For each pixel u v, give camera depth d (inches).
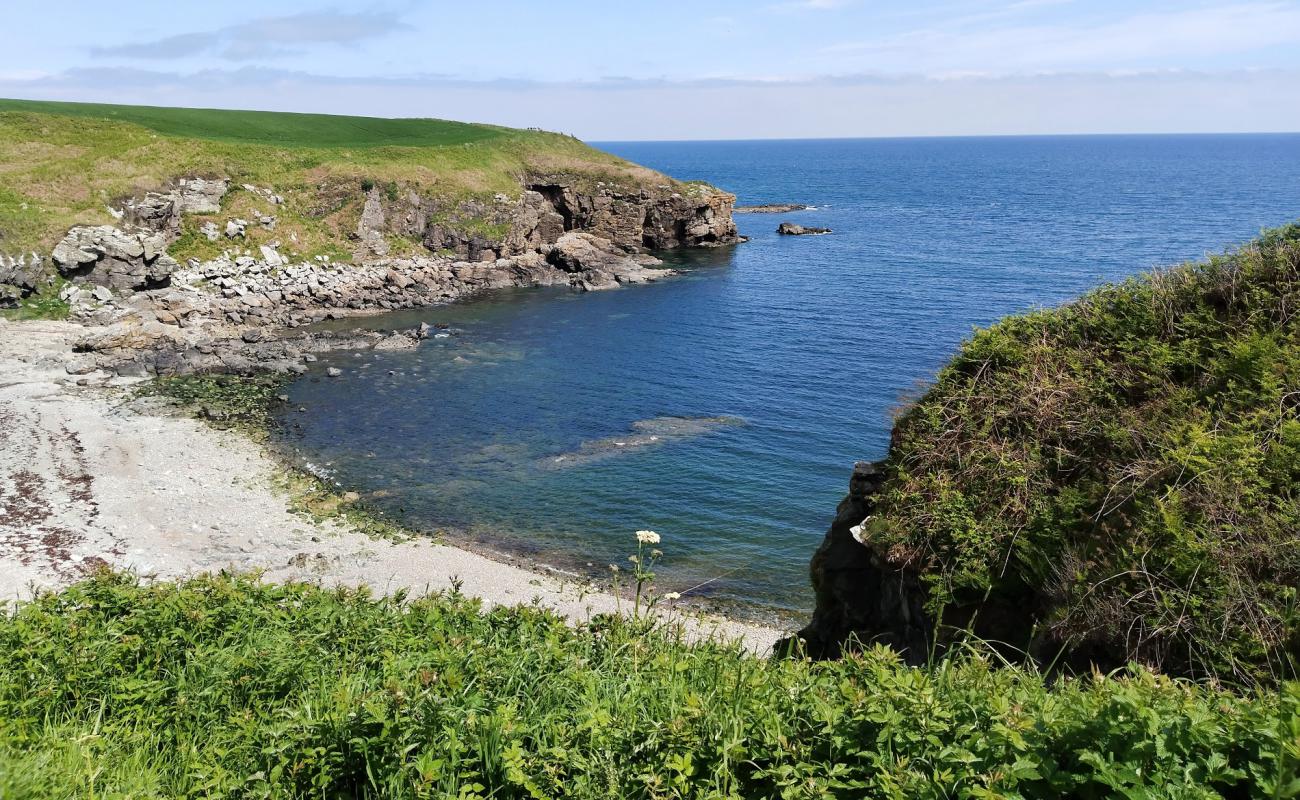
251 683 279.6
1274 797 159.2
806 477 1202.6
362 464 1232.2
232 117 3373.5
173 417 1370.6
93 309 1884.8
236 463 1199.6
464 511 1083.9
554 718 230.1
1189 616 305.3
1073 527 377.1
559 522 1058.1
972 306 2294.5
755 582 917.8
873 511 475.2
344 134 3496.6
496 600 839.1
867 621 470.6
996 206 5378.9
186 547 917.8
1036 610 371.6
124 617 333.7
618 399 1563.7
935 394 485.1
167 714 265.7
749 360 1830.7
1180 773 174.1
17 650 293.9
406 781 206.5
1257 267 455.8
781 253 3376.0
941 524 406.9
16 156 2276.1
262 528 989.2
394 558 932.0
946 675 235.0
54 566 842.2
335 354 1830.7
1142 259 2898.6
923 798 176.9
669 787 192.7
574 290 2618.1
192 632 315.3
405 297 2349.9
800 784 190.2
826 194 6825.8
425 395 1571.1
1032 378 452.8
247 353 1744.6
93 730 241.6
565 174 3344.0
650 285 2716.5
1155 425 397.7
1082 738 188.9
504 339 2015.3
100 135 2512.3
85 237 1955.0
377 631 321.1
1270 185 6658.5
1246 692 266.1
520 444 1328.7
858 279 2765.7
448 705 228.7
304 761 214.5
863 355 1854.1
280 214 2490.2
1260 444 358.6
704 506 1108.5
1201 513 333.4
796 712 219.8
